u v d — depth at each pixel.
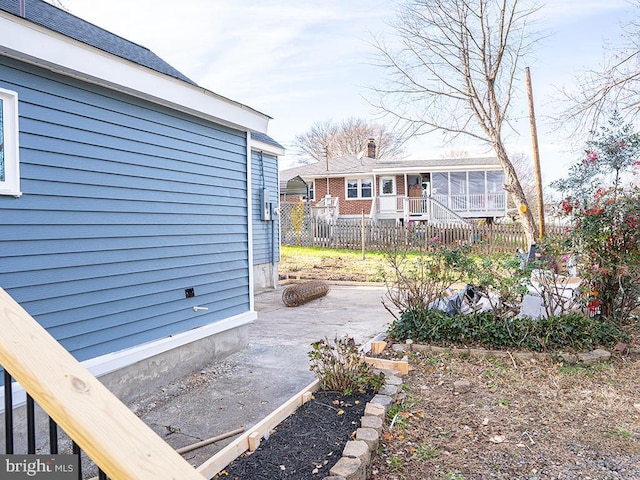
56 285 3.42
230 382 4.48
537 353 5.00
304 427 3.19
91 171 3.72
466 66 16.92
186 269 4.76
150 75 4.12
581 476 2.82
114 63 3.77
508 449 3.14
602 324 5.38
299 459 2.75
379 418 3.24
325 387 3.92
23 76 3.22
